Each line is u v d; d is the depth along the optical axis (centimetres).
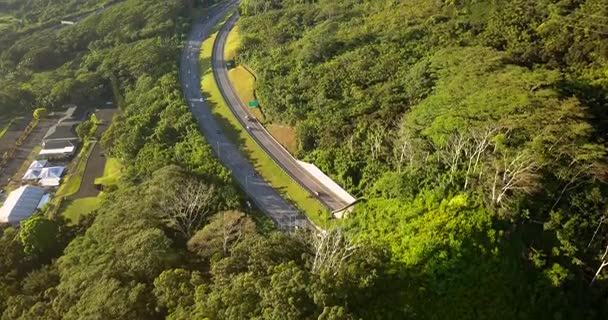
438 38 14362
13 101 19100
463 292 6981
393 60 13938
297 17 19012
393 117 11862
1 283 10019
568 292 7262
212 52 19488
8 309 8850
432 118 10425
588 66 11550
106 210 11081
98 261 8800
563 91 10212
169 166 11762
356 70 14075
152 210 10175
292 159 12938
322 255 7331
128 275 8300
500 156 8538
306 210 11125
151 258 8356
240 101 16012
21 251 10950
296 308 6281
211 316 6681
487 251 7325
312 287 6444
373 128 11769
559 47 12150
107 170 14988
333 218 10644
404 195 9125
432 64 12738
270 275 7138
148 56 18738
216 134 14400
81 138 16862
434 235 7500
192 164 12562
